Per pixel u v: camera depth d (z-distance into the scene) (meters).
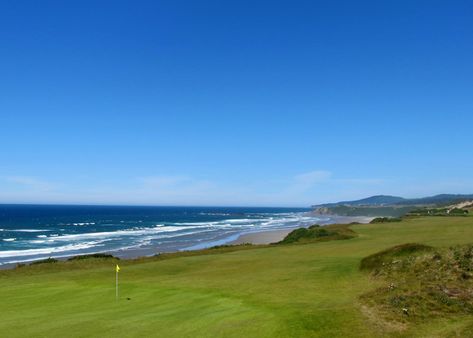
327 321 14.68
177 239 85.94
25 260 56.69
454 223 58.81
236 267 28.77
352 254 32.53
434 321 14.39
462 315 14.82
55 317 15.89
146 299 18.92
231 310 16.50
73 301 18.81
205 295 19.41
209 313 16.09
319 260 29.86
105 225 138.25
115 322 14.99
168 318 15.43
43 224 141.00
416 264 22.83
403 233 48.88
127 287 21.67
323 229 57.59
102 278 25.27
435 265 21.92
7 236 94.31
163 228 123.25
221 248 48.75
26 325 14.80
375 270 24.11
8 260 56.72
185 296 19.28
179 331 13.88
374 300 16.91
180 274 26.70
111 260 40.44
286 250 37.94
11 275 31.88
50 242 81.00
